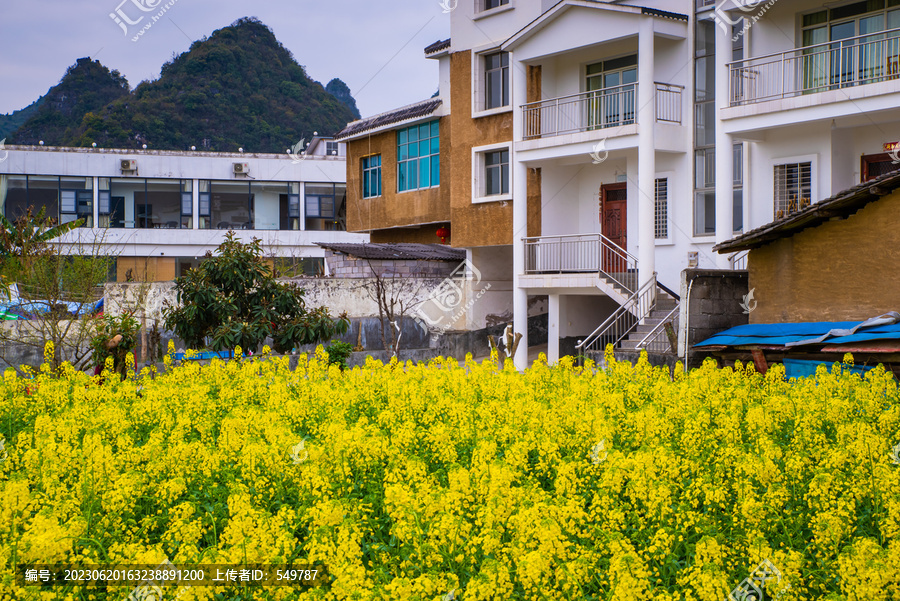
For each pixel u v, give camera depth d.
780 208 19.20
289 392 11.38
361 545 6.32
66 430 8.87
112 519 6.48
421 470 7.11
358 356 23.00
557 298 23.03
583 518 6.14
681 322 15.71
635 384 11.76
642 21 20.52
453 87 26.39
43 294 19.62
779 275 15.29
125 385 11.66
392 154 30.30
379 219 30.84
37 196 42.88
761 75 19.42
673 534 5.97
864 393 10.14
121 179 43.94
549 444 7.73
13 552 5.54
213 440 9.07
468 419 9.38
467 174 26.02
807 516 6.47
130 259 43.47
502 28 25.09
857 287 14.06
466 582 5.53
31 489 7.73
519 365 23.47
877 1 17.95
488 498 6.24
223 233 44.78
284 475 7.38
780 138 19.19
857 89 16.81
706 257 20.69
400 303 24.19
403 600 4.96
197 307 16.30
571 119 23.62
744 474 6.99
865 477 7.00
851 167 18.58
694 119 21.16
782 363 13.97
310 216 46.94
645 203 20.39
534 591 5.17
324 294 24.42
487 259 27.16
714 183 20.83
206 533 6.54
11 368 13.27
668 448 7.77
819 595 5.47
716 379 11.41
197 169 44.84
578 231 24.52
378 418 9.52
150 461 7.75
